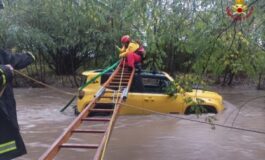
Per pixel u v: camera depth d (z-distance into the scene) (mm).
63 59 22328
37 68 22234
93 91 12578
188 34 9266
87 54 22266
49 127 11117
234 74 20562
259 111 13352
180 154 8523
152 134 10109
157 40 12602
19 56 3613
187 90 8414
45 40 20516
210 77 21031
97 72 13047
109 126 5922
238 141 9484
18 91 18766
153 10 14039
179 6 11836
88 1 20125
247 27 8398
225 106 14031
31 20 21016
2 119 3342
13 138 3385
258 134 10117
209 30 8117
